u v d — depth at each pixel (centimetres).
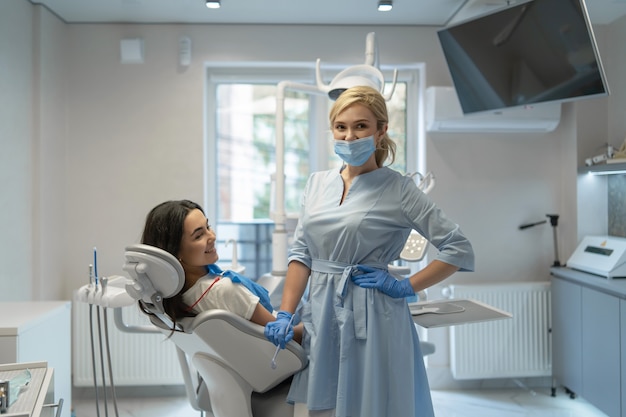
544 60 268
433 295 343
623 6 292
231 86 360
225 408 148
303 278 164
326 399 143
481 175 345
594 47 246
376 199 149
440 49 341
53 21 317
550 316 337
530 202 348
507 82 290
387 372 143
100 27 333
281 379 150
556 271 327
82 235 334
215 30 334
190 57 333
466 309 172
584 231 331
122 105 334
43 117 304
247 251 367
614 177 322
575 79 262
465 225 345
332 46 338
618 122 315
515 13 264
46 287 308
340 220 148
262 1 299
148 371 328
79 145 334
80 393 335
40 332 207
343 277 145
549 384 353
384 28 339
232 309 143
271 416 154
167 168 336
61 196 329
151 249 126
